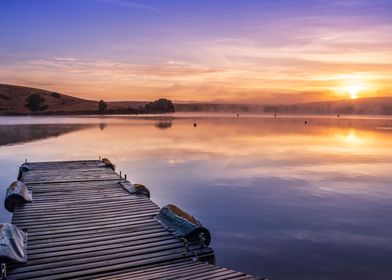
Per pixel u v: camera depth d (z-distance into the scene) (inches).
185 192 796.6
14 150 1453.0
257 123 3978.8
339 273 417.4
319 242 510.3
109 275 310.3
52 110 6358.3
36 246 365.1
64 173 779.4
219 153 1422.2
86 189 627.5
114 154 1371.8
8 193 526.0
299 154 1423.5
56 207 509.0
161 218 446.3
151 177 956.6
